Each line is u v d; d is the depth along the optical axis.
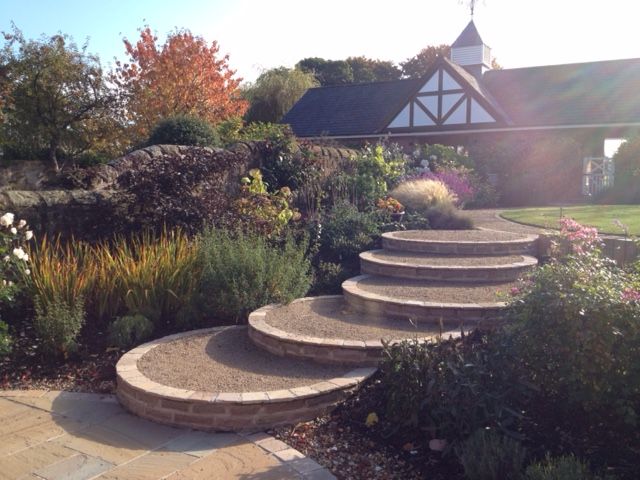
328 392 4.54
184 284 6.75
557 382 3.94
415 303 6.12
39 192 7.50
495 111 21.81
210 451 3.98
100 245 7.71
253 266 6.74
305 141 12.54
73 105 18.17
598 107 21.23
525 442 3.74
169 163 8.09
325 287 7.82
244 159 10.02
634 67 22.67
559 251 6.84
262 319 6.09
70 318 5.79
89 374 5.48
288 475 3.62
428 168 15.30
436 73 22.91
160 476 3.61
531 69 25.02
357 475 3.65
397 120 23.81
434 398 4.00
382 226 9.82
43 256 6.79
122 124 18.78
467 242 8.27
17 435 4.23
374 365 5.11
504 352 4.08
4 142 17.06
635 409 3.64
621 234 8.49
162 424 4.45
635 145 17.30
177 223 7.73
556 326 3.81
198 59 20.22
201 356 5.44
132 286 6.54
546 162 17.89
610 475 3.23
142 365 5.17
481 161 18.28
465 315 5.94
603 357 3.58
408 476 3.62
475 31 25.53
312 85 33.69
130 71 20.16
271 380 4.82
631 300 3.68
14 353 5.81
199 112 19.95
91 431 4.31
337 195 11.09
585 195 18.06
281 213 8.80
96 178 8.31
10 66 17.55
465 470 3.43
